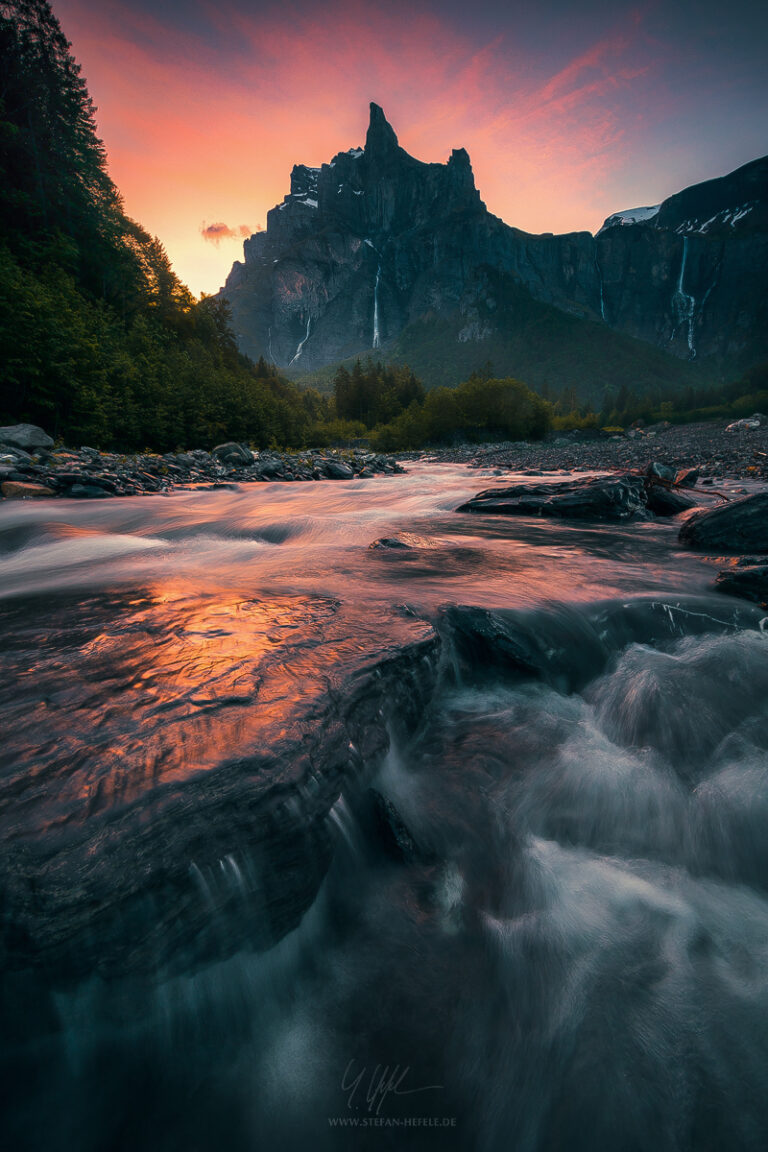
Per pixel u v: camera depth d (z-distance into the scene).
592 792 2.63
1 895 1.34
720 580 5.16
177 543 7.58
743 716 3.29
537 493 10.52
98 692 2.33
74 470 12.38
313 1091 1.46
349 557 6.25
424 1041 1.58
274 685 2.43
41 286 19.45
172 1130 1.37
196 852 1.60
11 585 4.90
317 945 1.87
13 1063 1.34
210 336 57.44
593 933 1.95
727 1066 1.53
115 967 1.45
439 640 3.36
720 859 2.34
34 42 35.34
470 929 1.92
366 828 2.25
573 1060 1.54
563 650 3.89
